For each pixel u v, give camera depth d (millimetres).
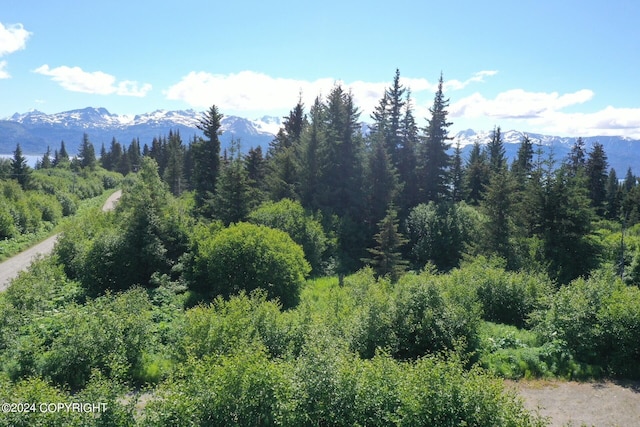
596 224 29703
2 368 11055
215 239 21500
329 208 37438
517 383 11156
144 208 23094
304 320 12406
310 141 39125
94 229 29688
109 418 6902
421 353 12125
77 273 22188
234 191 30375
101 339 11688
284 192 40000
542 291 15484
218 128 43062
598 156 54719
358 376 7551
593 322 12344
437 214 36500
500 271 16672
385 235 27609
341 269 30656
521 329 14242
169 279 21672
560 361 11898
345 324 12930
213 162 42844
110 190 95812
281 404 7145
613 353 11836
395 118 45281
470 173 49969
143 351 12250
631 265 26125
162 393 7410
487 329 13586
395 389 7449
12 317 12961
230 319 11914
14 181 53594
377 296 13023
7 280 27078
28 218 43906
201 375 7551
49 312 15633
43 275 20000
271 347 11523
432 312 12258
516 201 31453
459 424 6652
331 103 44875
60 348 11469
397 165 44125
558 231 28328
